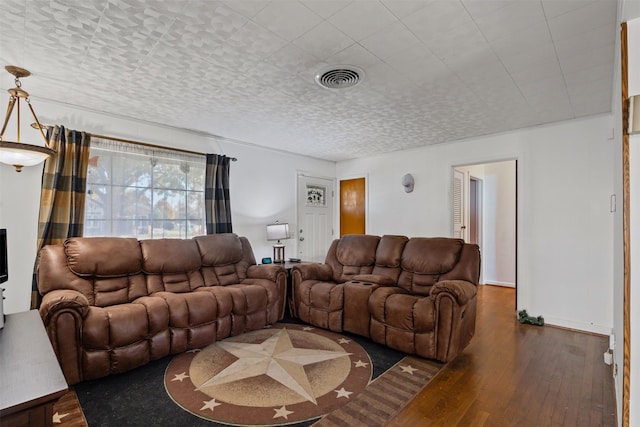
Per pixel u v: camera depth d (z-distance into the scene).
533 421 1.80
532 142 3.70
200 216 3.89
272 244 4.71
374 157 5.26
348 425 1.76
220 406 1.94
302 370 2.39
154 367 2.44
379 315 2.84
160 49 2.04
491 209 5.67
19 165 2.23
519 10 1.65
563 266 3.46
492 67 2.28
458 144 4.31
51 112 2.93
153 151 3.51
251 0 1.57
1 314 1.50
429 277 3.15
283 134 4.01
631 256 1.24
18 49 2.04
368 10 1.65
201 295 2.85
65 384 0.99
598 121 3.28
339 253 3.93
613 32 1.83
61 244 2.78
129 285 2.88
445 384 2.20
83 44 1.99
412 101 2.92
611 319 3.17
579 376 2.31
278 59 2.17
